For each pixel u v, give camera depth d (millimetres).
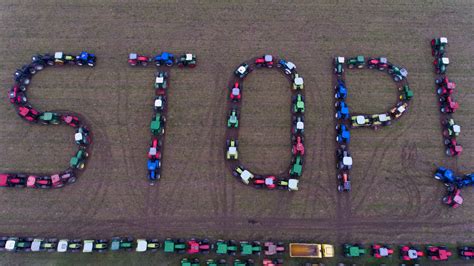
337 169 34906
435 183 34938
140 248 31703
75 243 32188
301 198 34250
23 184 33656
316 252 32312
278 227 33469
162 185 34250
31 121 35219
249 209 33875
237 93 35656
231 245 32250
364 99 36969
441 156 35531
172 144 35250
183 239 32750
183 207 33812
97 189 34000
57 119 34938
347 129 36000
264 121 36156
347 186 33688
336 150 35375
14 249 31719
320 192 34438
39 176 34031
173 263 32719
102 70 37031
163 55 36250
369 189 34656
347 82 37375
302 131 35281
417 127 36250
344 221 33812
